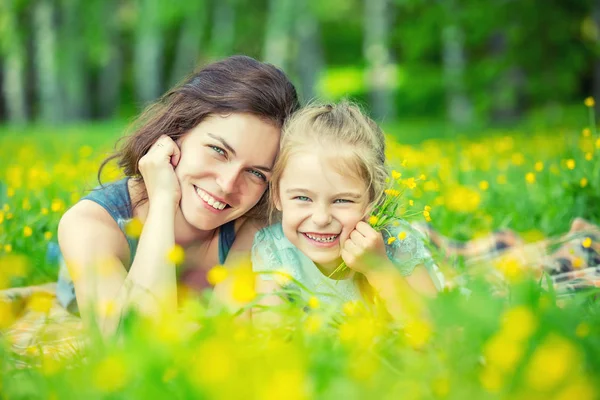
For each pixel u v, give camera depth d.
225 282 2.90
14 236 4.19
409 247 3.04
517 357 1.60
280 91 3.00
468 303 1.89
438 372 1.73
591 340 1.82
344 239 2.77
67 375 1.83
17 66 27.38
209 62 3.16
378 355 1.87
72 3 26.11
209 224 2.96
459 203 3.72
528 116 16.75
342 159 2.72
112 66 33.72
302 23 26.77
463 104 20.75
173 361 1.73
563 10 14.37
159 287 2.61
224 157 2.89
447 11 15.38
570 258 3.64
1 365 1.99
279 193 2.91
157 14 26.81
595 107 14.48
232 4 27.89
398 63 24.58
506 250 4.04
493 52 17.03
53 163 8.32
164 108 3.09
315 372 1.69
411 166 5.97
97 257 2.87
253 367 1.63
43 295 3.44
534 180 5.11
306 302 2.28
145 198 3.17
